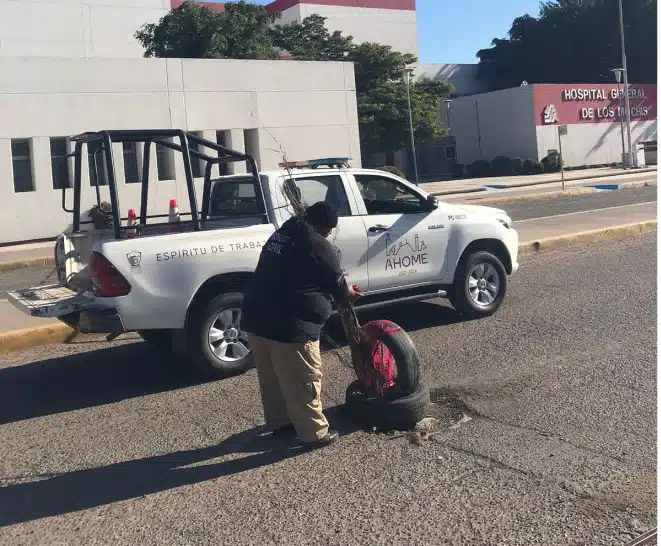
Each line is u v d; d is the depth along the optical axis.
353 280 7.51
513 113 45.25
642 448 4.72
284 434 5.26
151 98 23.95
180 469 4.80
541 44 59.12
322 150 27.78
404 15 49.59
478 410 5.59
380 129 38.44
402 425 5.24
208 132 25.20
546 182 35.28
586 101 45.88
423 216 8.10
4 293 12.83
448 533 3.78
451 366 6.79
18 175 22.00
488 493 4.19
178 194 23.58
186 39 30.94
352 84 28.33
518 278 11.30
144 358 7.86
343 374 6.80
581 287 10.23
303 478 4.54
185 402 6.23
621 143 47.34
